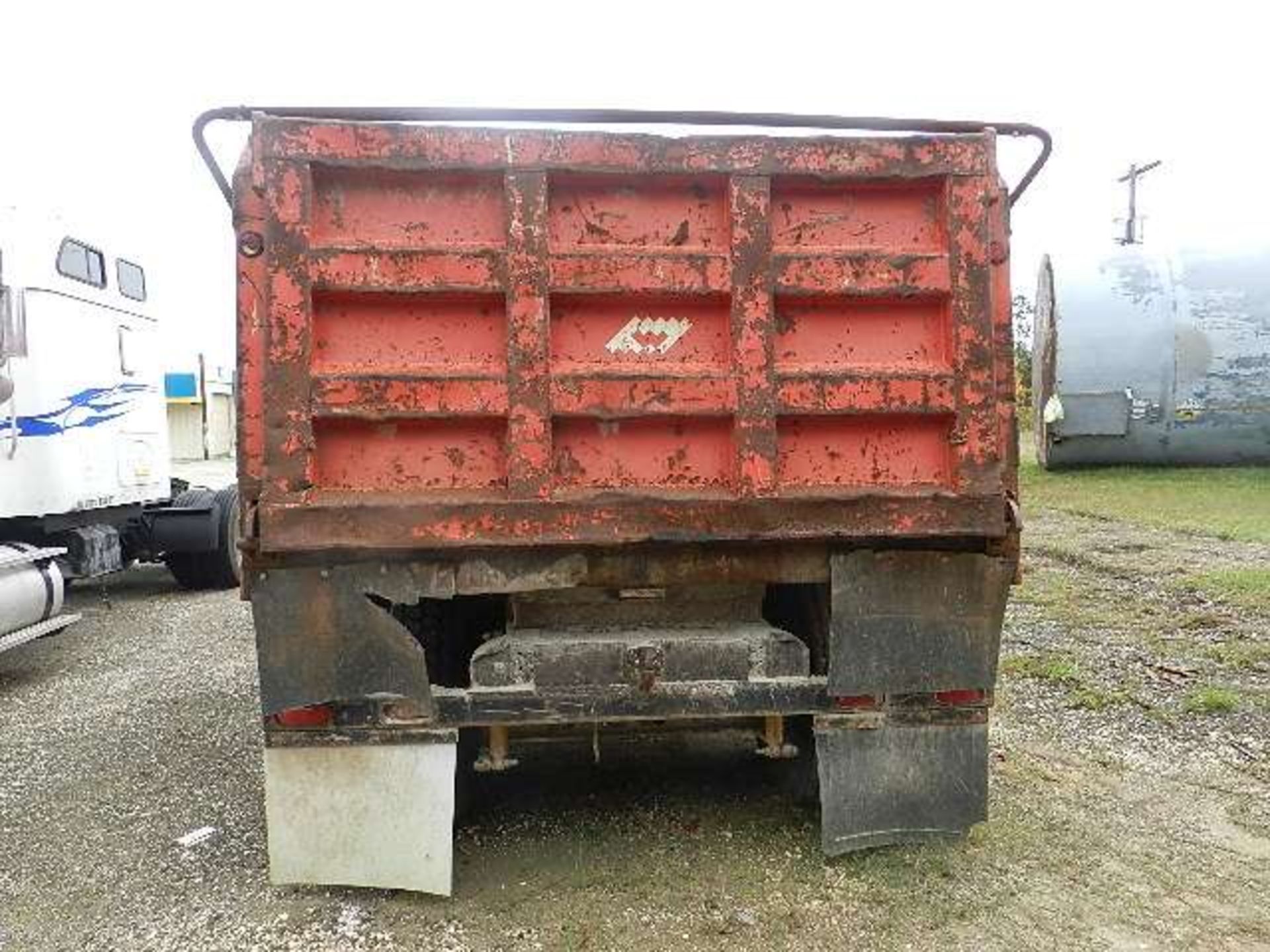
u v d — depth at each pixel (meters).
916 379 4.00
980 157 4.01
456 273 3.82
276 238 3.72
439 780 3.99
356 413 3.78
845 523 3.94
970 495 3.99
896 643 4.08
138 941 3.79
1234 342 17.23
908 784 4.17
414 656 3.91
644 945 3.68
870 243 4.07
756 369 3.93
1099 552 11.49
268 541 3.71
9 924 3.94
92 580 12.48
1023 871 4.18
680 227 3.99
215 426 33.88
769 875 4.16
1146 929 3.76
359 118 3.78
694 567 4.00
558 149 3.84
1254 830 4.57
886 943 3.68
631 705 4.02
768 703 4.08
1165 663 7.09
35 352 8.33
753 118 3.88
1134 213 27.83
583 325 3.96
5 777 5.53
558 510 3.83
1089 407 17.69
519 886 4.12
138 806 5.08
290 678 3.87
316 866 3.99
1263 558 10.84
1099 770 5.27
